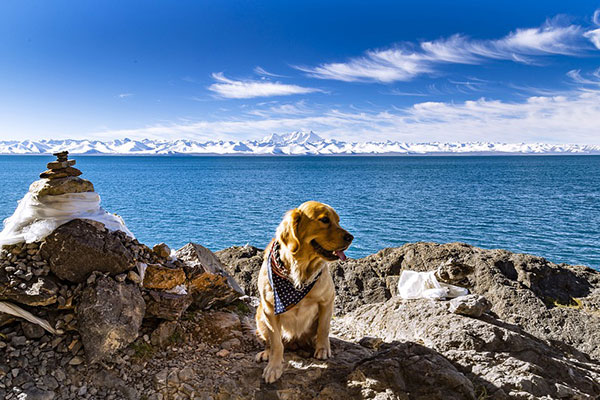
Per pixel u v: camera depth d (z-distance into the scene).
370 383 1.83
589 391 1.99
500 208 18.89
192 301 2.40
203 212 17.12
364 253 10.15
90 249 1.98
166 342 2.08
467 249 4.23
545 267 3.82
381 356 2.05
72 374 1.83
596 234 12.60
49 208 2.04
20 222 2.05
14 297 1.88
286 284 1.93
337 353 2.17
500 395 1.82
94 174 54.53
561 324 3.11
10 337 1.90
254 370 1.98
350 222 14.75
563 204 20.36
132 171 64.56
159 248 2.33
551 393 1.86
